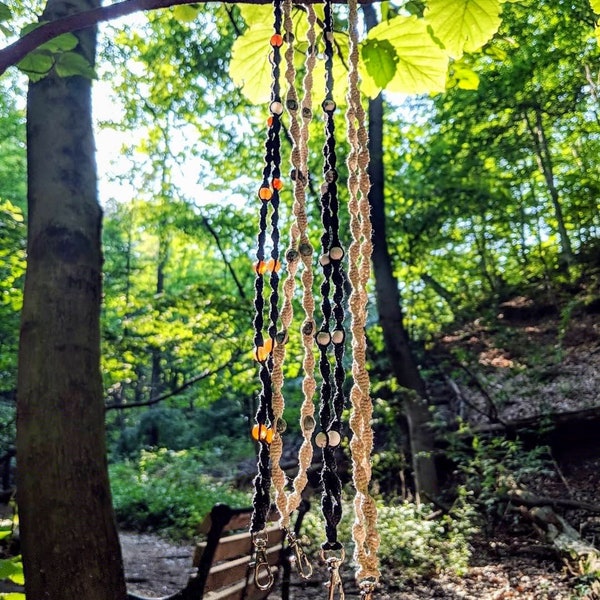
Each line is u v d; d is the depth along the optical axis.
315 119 9.47
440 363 12.08
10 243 5.95
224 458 15.46
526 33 9.65
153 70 9.83
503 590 5.53
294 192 1.17
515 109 11.43
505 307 14.81
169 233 12.35
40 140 2.87
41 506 2.45
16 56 1.57
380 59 1.79
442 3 1.53
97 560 2.45
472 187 11.27
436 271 14.77
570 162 15.22
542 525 6.95
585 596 4.93
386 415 9.27
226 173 11.20
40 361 2.60
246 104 10.19
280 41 1.21
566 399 10.03
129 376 7.35
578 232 15.55
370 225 1.15
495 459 8.34
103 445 2.67
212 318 8.16
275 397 1.10
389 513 7.05
